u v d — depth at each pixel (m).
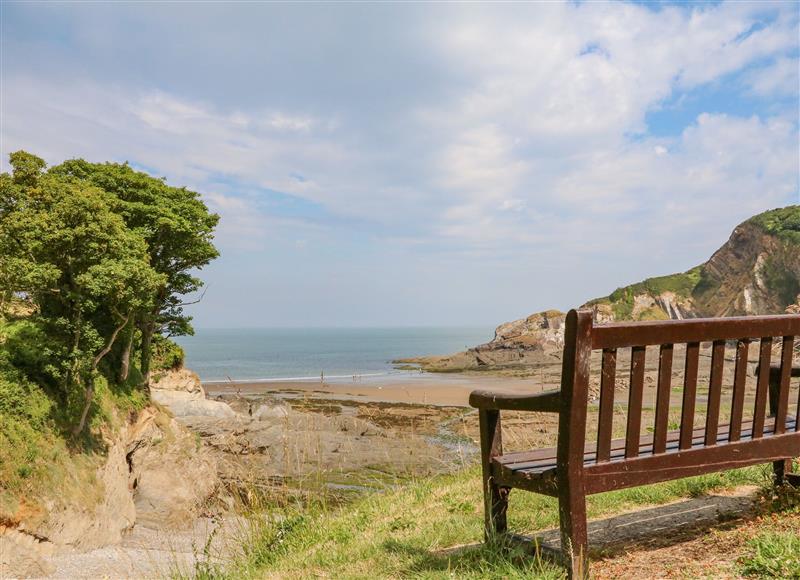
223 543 6.03
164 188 39.31
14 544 19.67
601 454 2.97
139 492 28.81
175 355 49.88
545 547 3.41
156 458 30.08
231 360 147.62
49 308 27.95
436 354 177.25
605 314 139.75
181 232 37.03
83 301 25.52
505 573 3.31
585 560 2.89
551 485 3.06
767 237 132.00
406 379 92.50
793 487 4.01
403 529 5.50
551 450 3.90
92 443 25.83
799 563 2.81
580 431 2.88
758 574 2.88
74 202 25.28
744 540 3.42
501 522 3.81
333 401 57.50
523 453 3.86
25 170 30.27
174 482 29.75
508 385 75.38
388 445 28.06
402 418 40.38
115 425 28.05
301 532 5.95
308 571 4.54
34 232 23.91
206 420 39.59
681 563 3.21
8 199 29.08
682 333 3.10
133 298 25.97
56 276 24.27
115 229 26.39
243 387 74.62
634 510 4.64
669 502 4.74
